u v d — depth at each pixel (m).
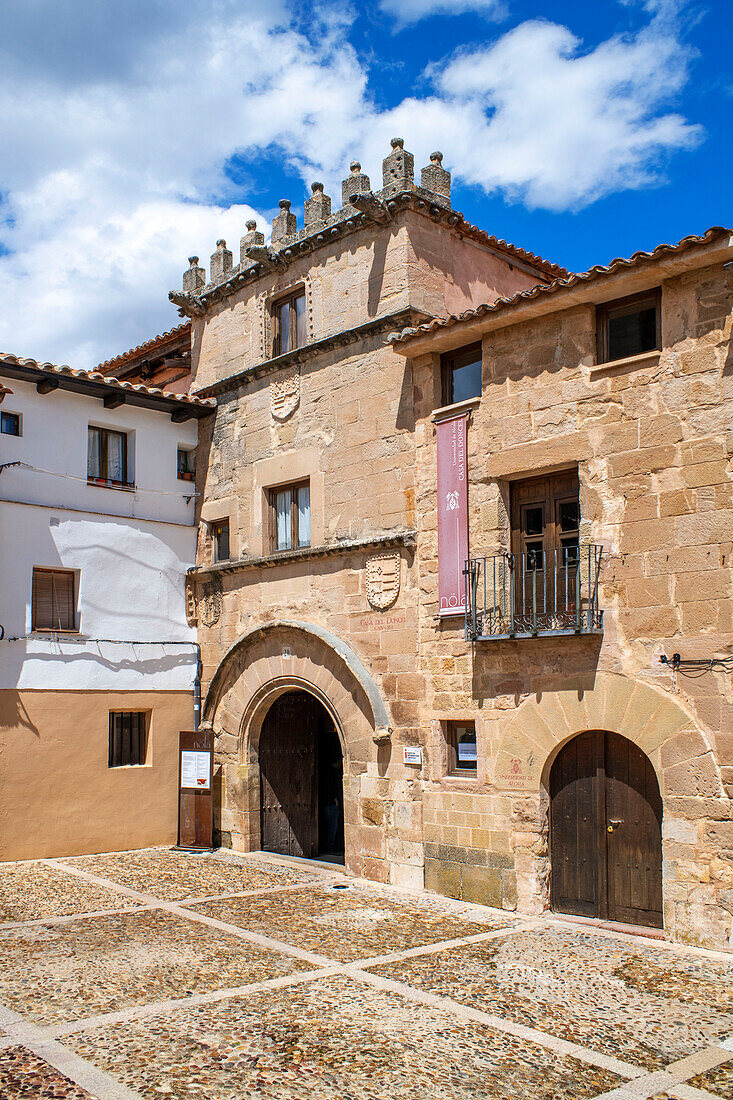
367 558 15.07
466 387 14.16
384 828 14.35
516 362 13.14
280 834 17.61
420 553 14.23
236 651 17.38
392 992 9.05
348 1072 7.18
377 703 14.46
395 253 15.30
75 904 12.86
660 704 11.21
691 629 11.05
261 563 17.02
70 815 16.56
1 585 16.06
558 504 12.83
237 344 18.39
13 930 11.44
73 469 17.41
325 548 15.66
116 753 17.55
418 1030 8.06
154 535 18.45
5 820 15.78
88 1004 8.66
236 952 10.42
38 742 16.28
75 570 17.19
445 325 13.59
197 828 17.39
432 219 15.65
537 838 12.35
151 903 12.94
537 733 12.45
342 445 15.83
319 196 16.73
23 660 16.23
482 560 13.04
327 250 16.52
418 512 14.37
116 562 17.77
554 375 12.69
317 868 15.55
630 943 10.86
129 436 18.52
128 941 10.90
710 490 11.05
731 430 10.91
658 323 11.87
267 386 17.58
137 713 17.92
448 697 13.59
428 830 13.66
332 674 15.45
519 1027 8.17
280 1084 6.95
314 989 9.11
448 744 13.71
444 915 12.24
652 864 11.51
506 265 17.39
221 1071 7.16
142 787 17.58
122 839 17.17
